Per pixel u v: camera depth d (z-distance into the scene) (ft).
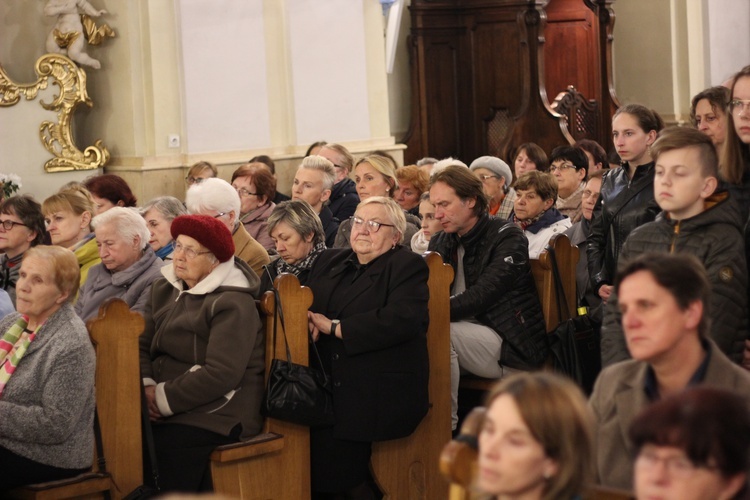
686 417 6.48
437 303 16.25
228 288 14.66
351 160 25.86
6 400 12.92
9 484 12.76
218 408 14.40
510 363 17.43
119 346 13.58
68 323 13.14
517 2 39.47
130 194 22.62
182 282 15.25
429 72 41.01
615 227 16.76
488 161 24.20
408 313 14.88
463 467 7.47
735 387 8.81
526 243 17.70
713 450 6.39
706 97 15.07
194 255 14.67
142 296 16.47
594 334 17.31
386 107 36.55
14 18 31.01
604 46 42.98
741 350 11.51
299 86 33.99
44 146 30.30
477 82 40.83
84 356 12.98
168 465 14.19
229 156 32.40
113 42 30.99
